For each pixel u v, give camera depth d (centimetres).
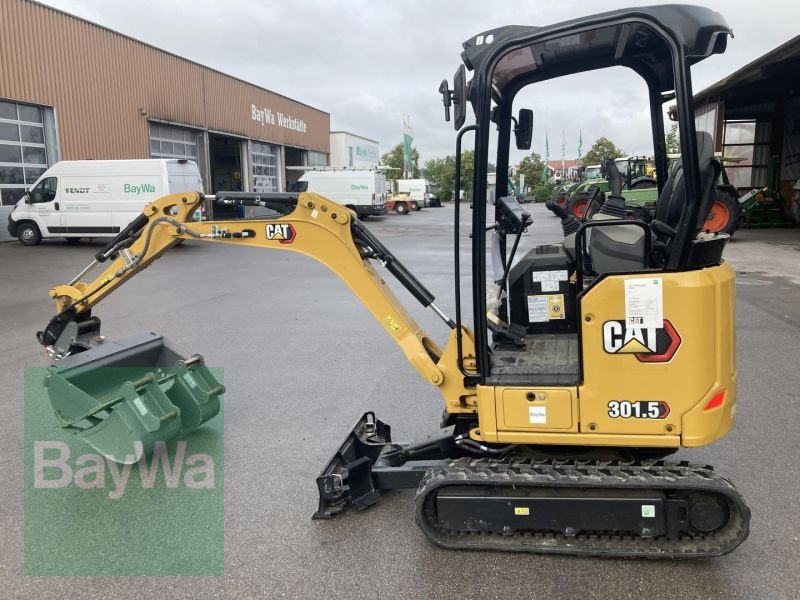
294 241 399
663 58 365
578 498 314
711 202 308
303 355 706
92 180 1806
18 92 1906
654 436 303
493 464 331
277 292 1103
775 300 947
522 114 411
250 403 559
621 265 313
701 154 305
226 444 475
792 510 367
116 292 1103
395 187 4997
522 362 329
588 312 301
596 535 326
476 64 307
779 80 2062
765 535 343
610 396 304
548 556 329
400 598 299
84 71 2144
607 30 320
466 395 358
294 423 513
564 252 353
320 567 324
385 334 797
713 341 296
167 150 2659
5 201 1928
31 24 1945
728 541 308
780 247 1563
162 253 452
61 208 1825
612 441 307
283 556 334
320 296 1062
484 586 306
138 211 1792
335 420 518
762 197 2069
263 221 405
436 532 335
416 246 1878
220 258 1605
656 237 327
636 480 306
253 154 3412
